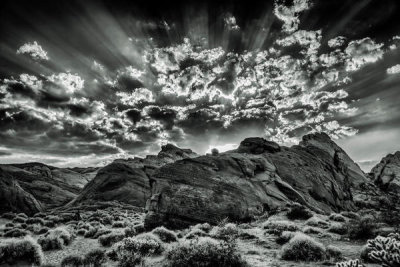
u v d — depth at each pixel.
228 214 25.36
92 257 11.09
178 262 9.20
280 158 43.25
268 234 17.16
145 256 11.50
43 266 10.16
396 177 64.44
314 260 10.21
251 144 47.62
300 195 34.94
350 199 47.78
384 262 3.73
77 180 111.25
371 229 15.24
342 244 13.76
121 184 63.91
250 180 32.03
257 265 9.67
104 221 31.77
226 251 9.45
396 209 22.84
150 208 25.23
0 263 9.89
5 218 36.12
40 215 40.75
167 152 81.38
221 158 33.56
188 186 26.98
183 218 24.41
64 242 17.59
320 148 55.50
